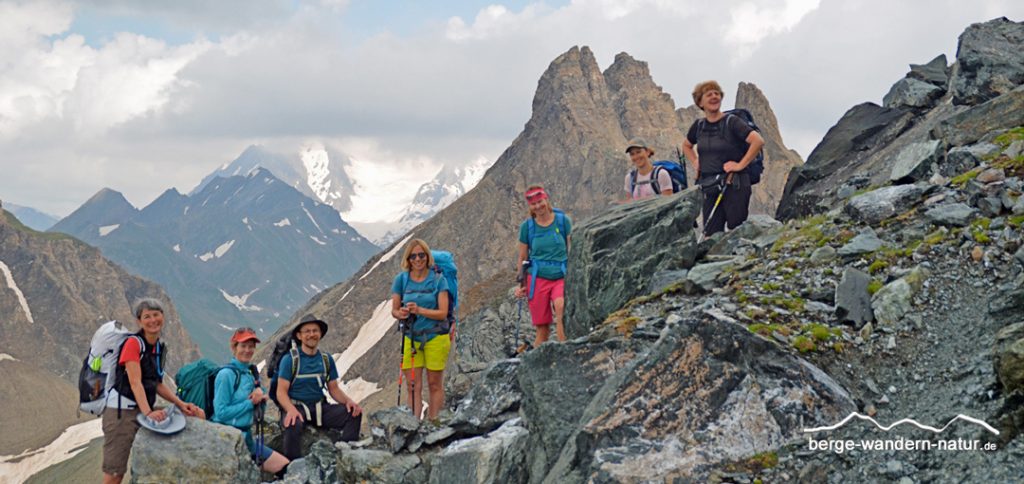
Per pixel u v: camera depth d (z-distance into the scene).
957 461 6.72
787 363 8.00
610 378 8.57
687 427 7.63
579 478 7.66
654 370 8.10
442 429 10.68
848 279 9.40
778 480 7.12
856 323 8.93
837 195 15.77
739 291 10.30
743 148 14.24
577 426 8.51
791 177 19.31
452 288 12.72
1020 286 8.21
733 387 7.85
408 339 12.51
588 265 12.02
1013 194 9.95
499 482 8.84
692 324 8.26
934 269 9.31
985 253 9.13
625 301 11.77
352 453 10.23
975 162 11.38
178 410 10.48
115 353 10.31
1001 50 16.42
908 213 10.84
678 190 13.95
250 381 11.38
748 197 14.17
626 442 7.62
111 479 10.31
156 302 10.48
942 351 8.14
